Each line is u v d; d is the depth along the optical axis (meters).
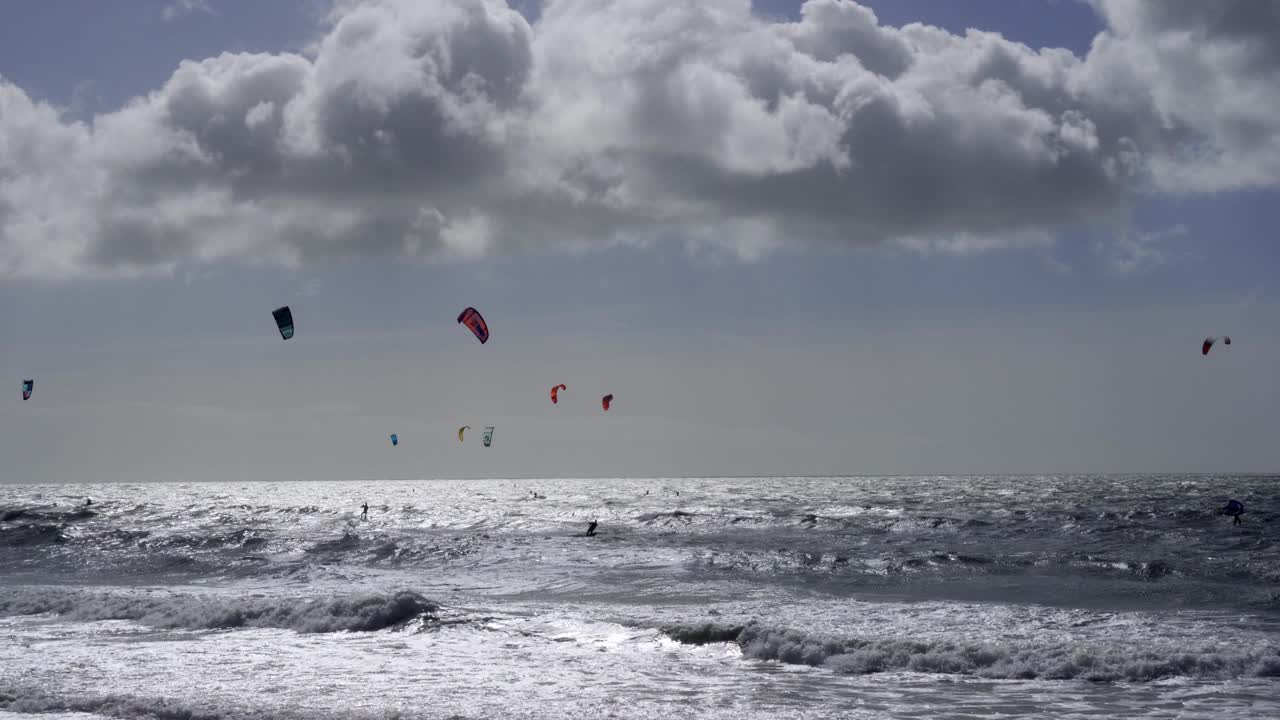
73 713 13.21
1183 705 13.58
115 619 21.80
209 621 20.94
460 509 74.38
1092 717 12.95
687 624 19.14
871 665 16.12
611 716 12.96
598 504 80.75
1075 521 48.38
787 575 29.50
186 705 13.36
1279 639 18.12
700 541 41.00
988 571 29.39
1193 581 26.56
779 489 122.12
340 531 50.25
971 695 14.23
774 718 12.85
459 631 19.59
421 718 12.72
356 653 17.59
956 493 96.62
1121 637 18.52
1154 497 78.12
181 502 96.69
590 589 27.12
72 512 67.12
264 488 196.88
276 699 13.91
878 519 52.56
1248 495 80.00
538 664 16.53
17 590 26.58
